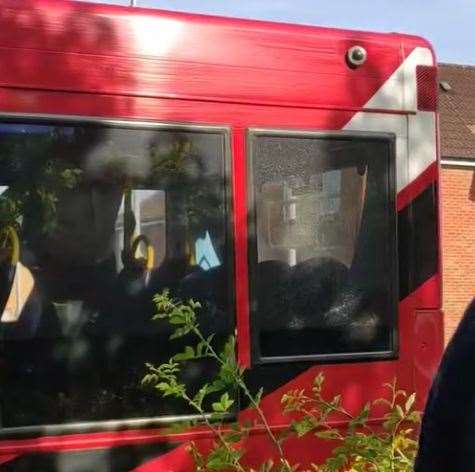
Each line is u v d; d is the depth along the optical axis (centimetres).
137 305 378
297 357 405
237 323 395
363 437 341
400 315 430
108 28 378
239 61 401
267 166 405
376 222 428
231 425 362
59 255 367
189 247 389
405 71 437
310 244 413
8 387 354
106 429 367
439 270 441
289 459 395
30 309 360
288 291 407
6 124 360
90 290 371
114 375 371
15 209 361
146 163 383
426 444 177
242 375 374
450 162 2284
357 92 426
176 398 379
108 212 376
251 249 399
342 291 418
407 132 437
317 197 415
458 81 2722
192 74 392
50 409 360
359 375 418
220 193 395
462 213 2303
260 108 404
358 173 425
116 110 378
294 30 414
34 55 365
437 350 437
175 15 392
